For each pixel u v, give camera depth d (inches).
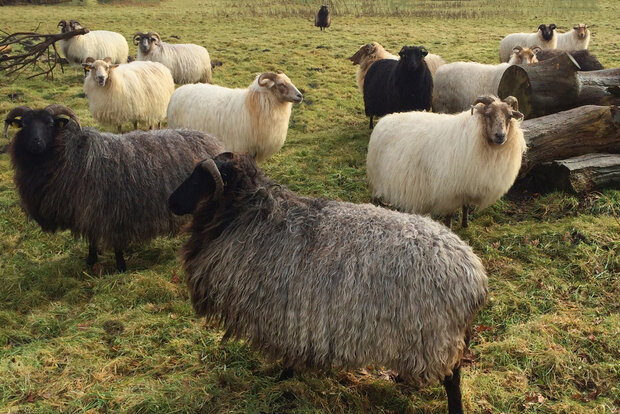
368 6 1376.7
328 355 147.0
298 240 152.5
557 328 194.4
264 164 379.6
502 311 207.5
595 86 329.4
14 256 267.4
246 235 158.1
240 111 338.3
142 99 430.6
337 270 145.0
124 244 247.6
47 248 277.1
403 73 402.9
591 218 264.1
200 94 350.6
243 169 164.6
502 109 233.5
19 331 207.2
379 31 975.0
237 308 155.7
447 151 246.5
